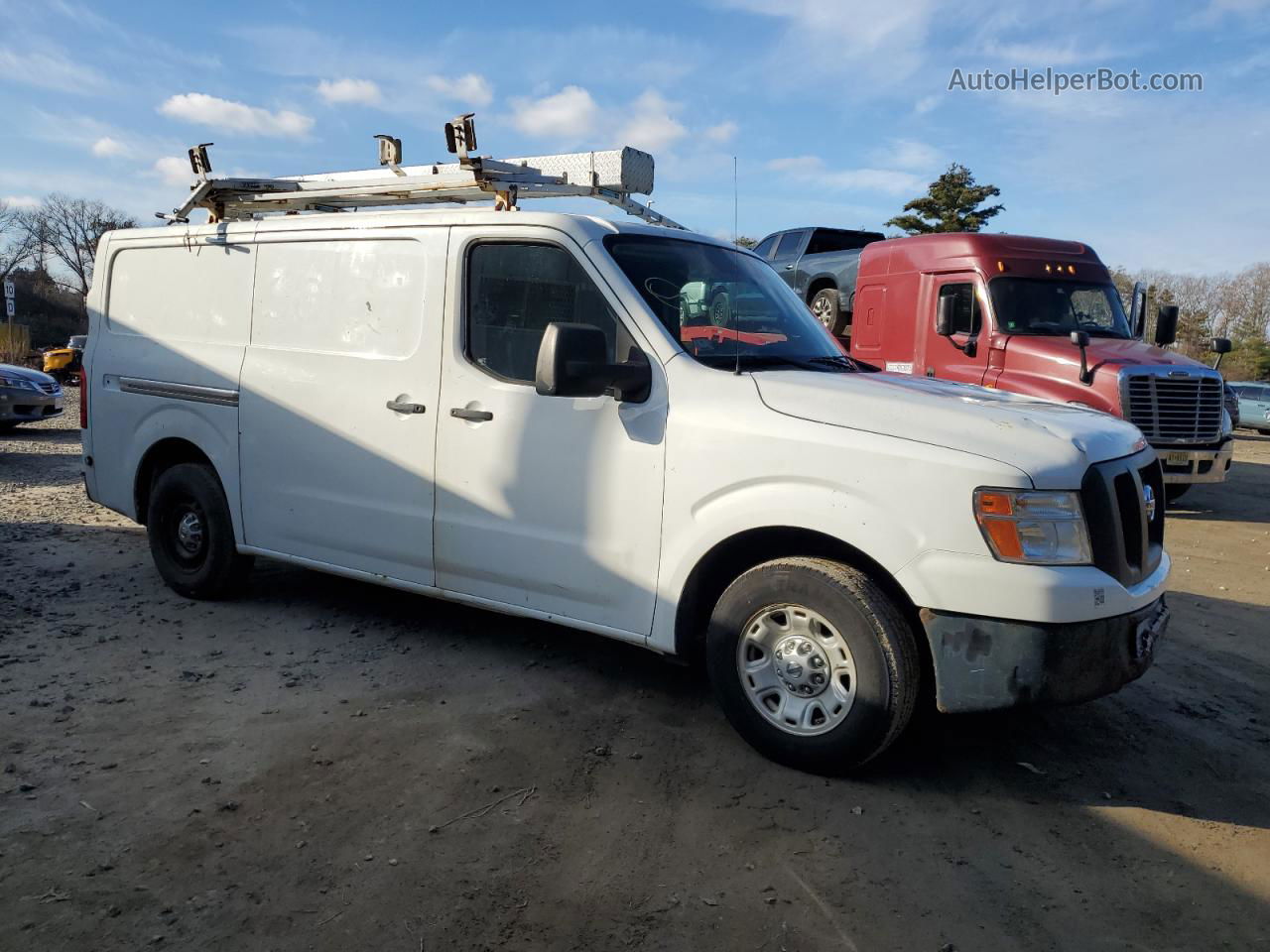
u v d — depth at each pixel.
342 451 4.80
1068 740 4.03
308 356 4.93
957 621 3.28
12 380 13.82
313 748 3.69
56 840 2.97
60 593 5.70
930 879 2.92
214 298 5.38
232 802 3.24
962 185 40.50
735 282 4.55
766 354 4.23
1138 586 3.56
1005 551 3.22
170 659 4.63
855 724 3.41
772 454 3.57
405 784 3.41
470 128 4.49
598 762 3.64
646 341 3.94
